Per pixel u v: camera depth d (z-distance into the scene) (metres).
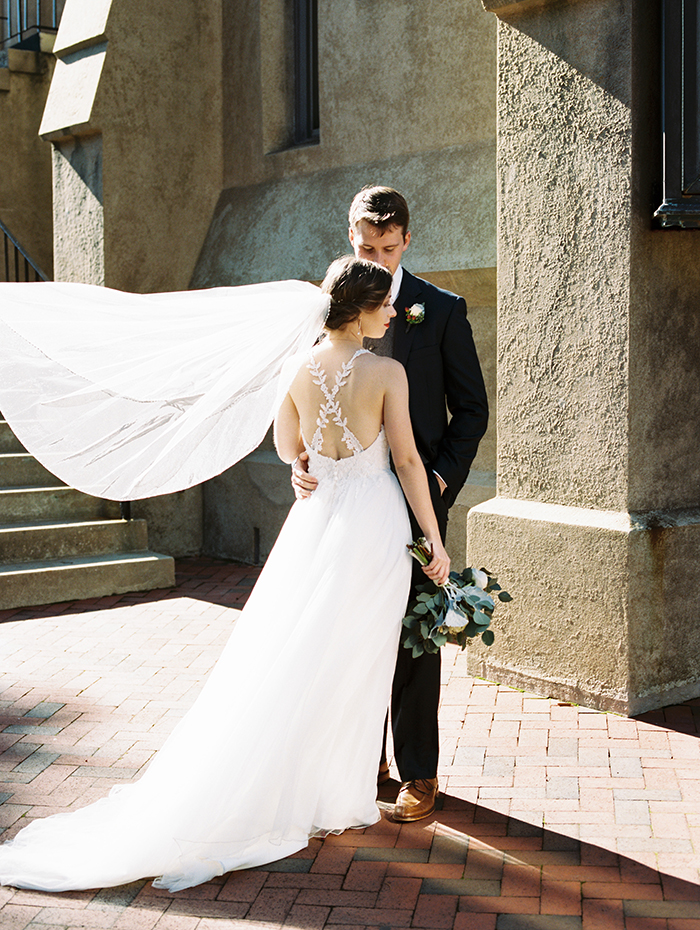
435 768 3.35
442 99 5.86
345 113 6.53
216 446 3.52
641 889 2.82
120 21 7.14
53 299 3.40
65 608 6.20
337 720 3.04
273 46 7.20
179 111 7.49
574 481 4.34
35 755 3.83
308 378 3.06
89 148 7.31
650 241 4.06
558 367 4.34
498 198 4.48
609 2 3.97
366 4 6.27
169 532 7.70
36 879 2.91
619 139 3.99
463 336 3.29
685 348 4.27
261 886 2.89
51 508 6.95
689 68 3.84
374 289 2.98
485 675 4.69
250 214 7.29
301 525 3.10
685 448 4.34
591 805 3.35
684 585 4.27
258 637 3.06
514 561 4.50
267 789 2.93
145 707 4.34
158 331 3.40
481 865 2.98
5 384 3.39
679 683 4.31
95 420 3.46
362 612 3.01
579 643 4.28
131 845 2.91
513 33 4.34
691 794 3.41
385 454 3.12
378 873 2.95
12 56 9.27
